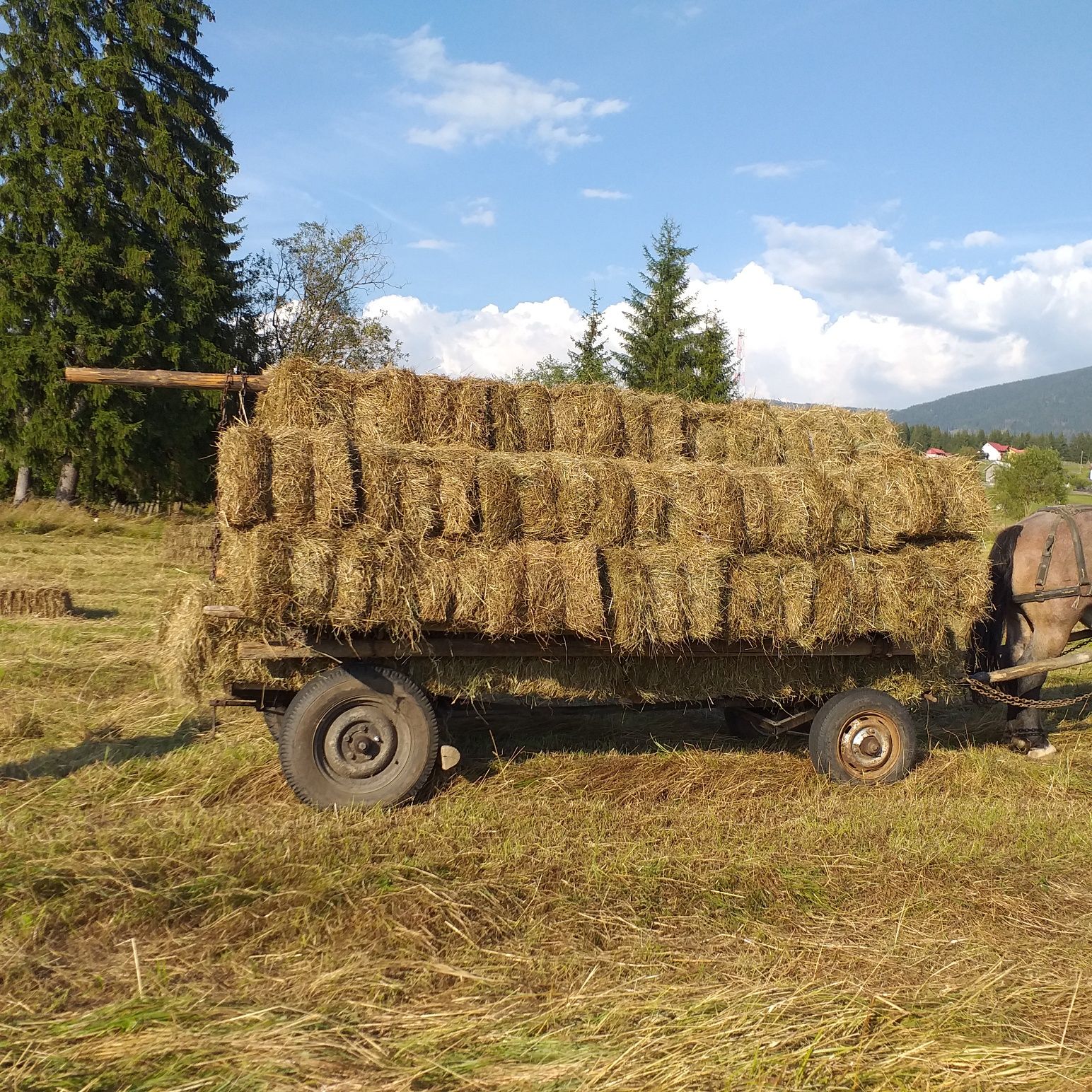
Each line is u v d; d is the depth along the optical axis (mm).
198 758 5402
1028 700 6328
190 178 27062
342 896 3732
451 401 5312
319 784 4758
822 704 5887
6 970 3104
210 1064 2598
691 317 27500
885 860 4398
